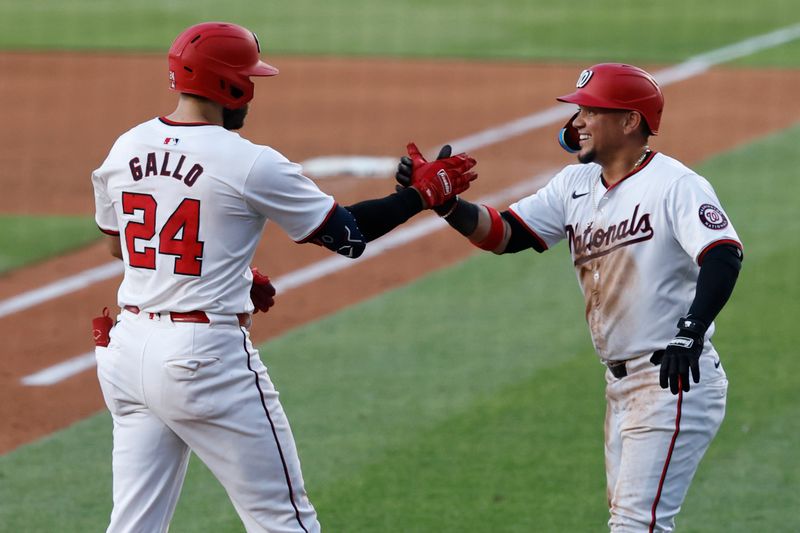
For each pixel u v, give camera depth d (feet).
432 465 76.64
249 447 52.08
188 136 51.55
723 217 51.75
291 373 93.61
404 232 135.33
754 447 78.54
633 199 53.21
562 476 74.79
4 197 150.00
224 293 51.55
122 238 52.90
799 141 170.71
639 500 52.60
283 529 53.31
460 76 227.61
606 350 55.01
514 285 115.44
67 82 225.76
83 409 88.02
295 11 304.71
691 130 180.45
